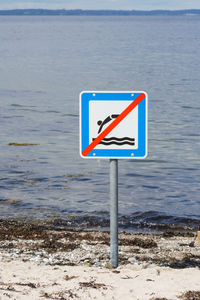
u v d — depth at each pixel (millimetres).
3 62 117500
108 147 8266
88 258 12078
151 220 20172
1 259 11383
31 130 43375
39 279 8734
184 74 94000
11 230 16250
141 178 28156
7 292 7574
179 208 22031
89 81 82562
